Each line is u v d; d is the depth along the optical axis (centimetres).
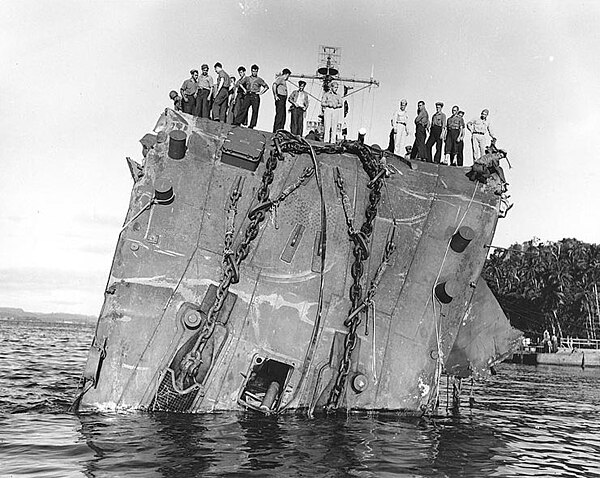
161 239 1426
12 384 2153
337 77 2558
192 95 1789
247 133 1544
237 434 1203
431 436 1317
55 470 932
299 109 1872
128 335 1368
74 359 3850
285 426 1298
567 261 8244
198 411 1377
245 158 1473
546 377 4153
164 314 1388
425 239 1561
